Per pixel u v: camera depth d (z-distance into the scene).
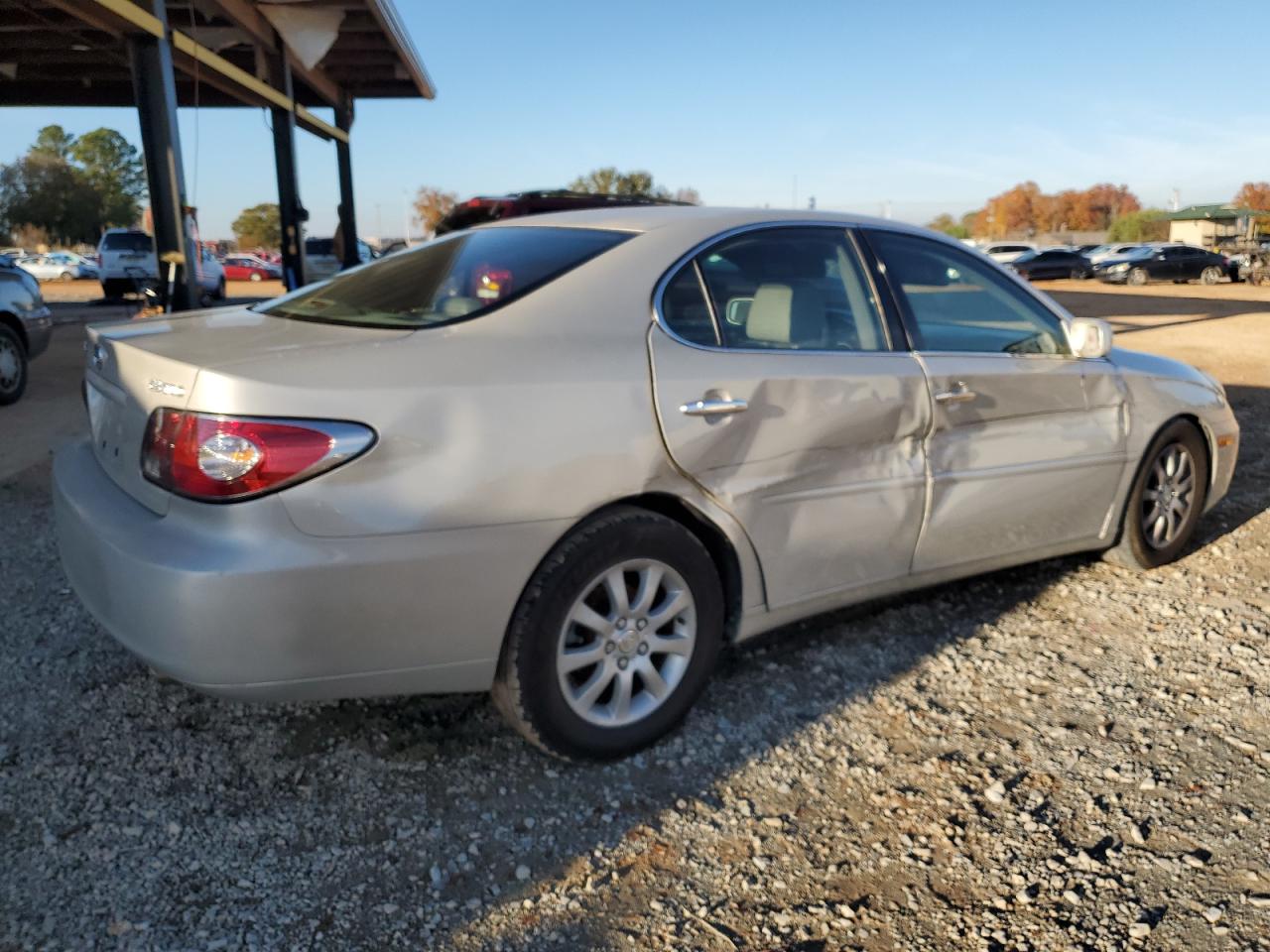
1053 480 3.88
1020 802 2.77
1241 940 2.24
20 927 2.23
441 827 2.63
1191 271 35.22
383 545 2.44
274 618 2.36
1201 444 4.54
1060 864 2.50
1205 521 5.32
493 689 2.79
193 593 2.33
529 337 2.75
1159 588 4.32
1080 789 2.82
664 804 2.75
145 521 2.53
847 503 3.26
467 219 10.68
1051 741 3.08
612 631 2.83
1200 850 2.55
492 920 2.30
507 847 2.56
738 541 3.03
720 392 2.94
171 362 2.52
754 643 3.71
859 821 2.68
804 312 3.30
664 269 3.04
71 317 19.86
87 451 3.10
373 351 2.57
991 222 101.56
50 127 87.19
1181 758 2.98
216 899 2.34
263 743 3.00
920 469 3.43
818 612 3.36
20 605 3.92
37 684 3.30
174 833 2.57
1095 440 4.00
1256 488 6.05
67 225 78.88
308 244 26.69
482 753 2.97
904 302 3.54
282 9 12.85
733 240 3.23
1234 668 3.57
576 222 3.35
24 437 7.14
